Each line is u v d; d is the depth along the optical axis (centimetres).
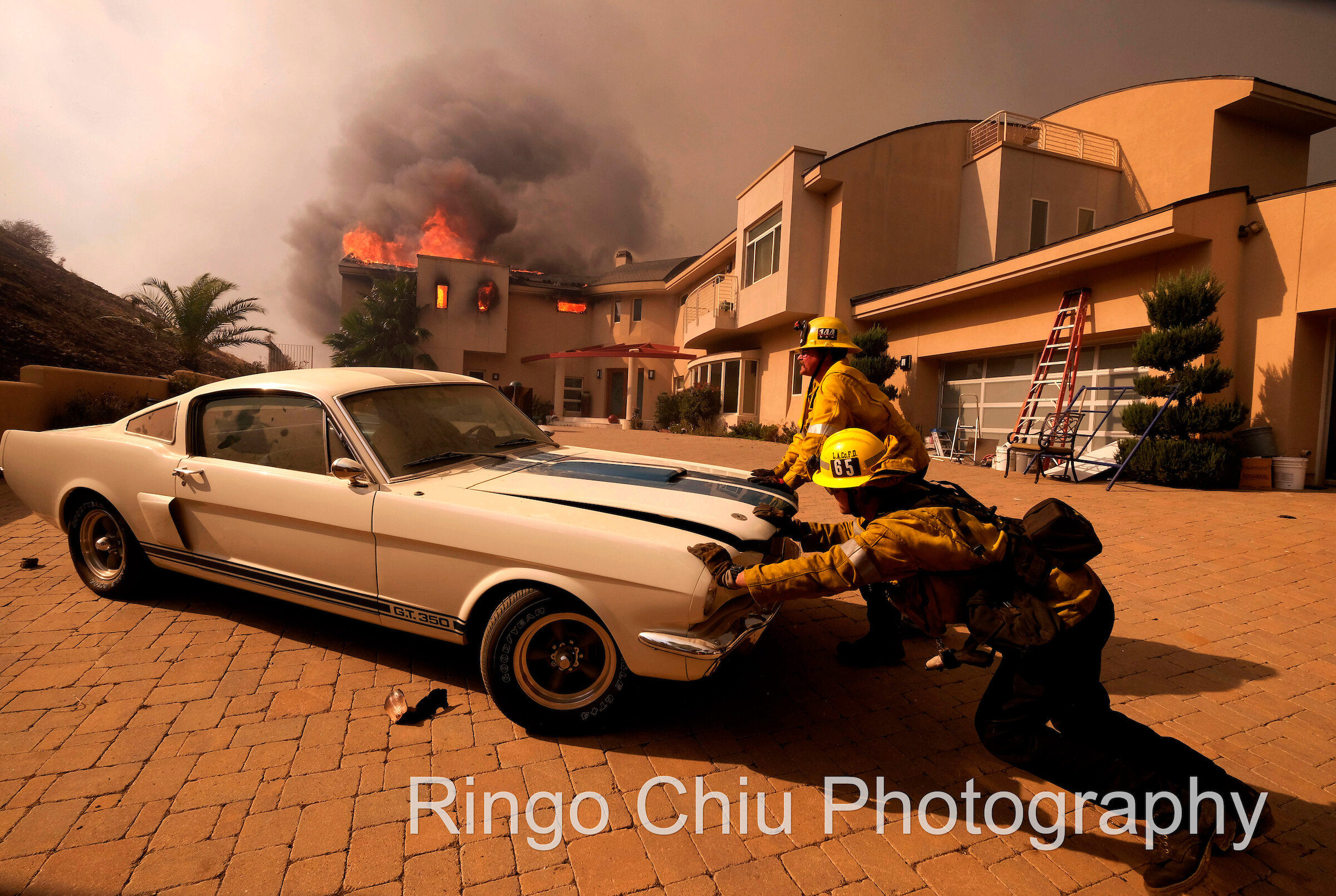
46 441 438
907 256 1617
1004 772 282
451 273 2820
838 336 384
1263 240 947
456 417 400
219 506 364
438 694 321
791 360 1808
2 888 206
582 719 293
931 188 1627
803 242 1636
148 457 391
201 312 2055
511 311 2992
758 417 2012
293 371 389
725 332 2047
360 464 329
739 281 1961
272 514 344
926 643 407
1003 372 1362
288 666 356
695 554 262
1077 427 1095
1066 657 215
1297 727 317
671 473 369
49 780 257
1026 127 1664
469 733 299
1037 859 232
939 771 281
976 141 1644
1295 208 911
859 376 377
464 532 295
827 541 314
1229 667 378
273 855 223
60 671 342
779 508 332
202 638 384
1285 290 922
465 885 212
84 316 2186
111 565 438
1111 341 1146
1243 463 912
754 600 253
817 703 334
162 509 379
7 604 426
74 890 206
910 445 379
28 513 662
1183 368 944
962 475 1041
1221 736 310
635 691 342
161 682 334
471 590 300
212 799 249
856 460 234
